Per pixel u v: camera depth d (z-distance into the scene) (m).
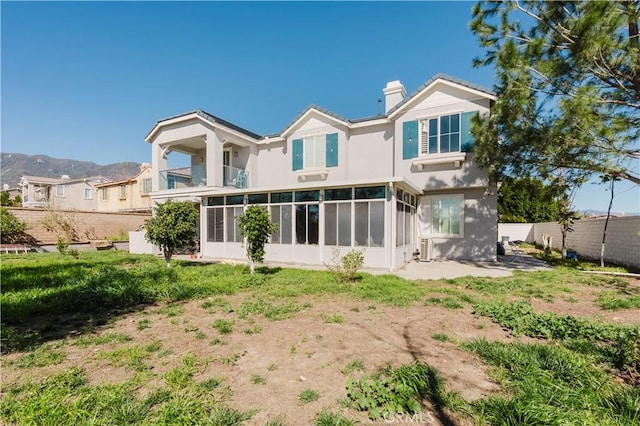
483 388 2.91
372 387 2.81
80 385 3.02
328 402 2.70
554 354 3.52
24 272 9.32
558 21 7.46
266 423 2.39
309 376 3.21
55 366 3.48
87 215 20.69
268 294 6.95
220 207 14.30
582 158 8.09
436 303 6.17
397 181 9.96
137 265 11.56
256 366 3.46
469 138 12.44
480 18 8.41
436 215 13.95
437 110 13.04
